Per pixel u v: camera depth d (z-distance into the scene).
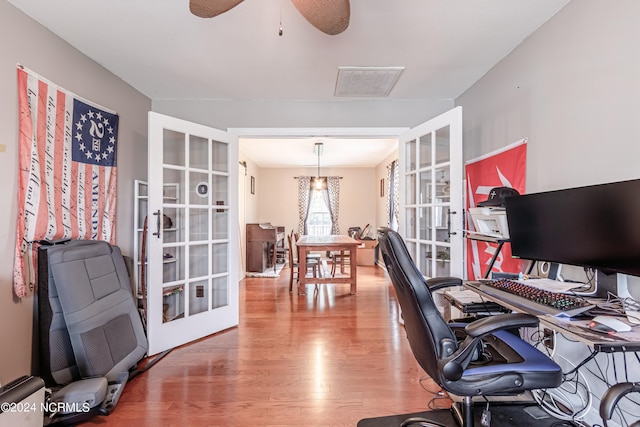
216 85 2.97
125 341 2.15
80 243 2.14
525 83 2.21
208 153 3.07
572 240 1.48
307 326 3.25
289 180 8.37
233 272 3.26
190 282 2.92
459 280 1.77
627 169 1.50
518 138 2.29
